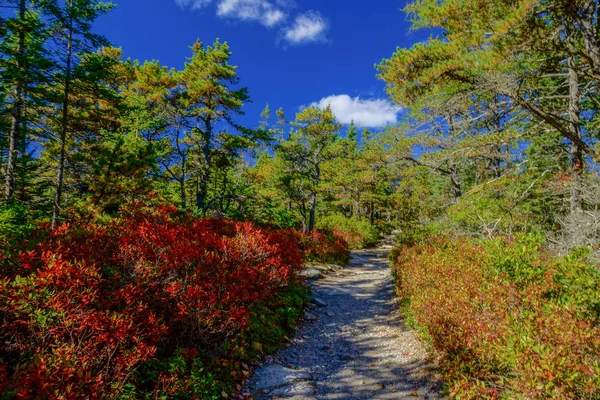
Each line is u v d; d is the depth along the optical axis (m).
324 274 17.27
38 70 11.16
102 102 17.83
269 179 27.92
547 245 9.28
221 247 8.22
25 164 13.69
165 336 5.70
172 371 5.09
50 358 3.56
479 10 8.49
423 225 19.38
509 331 4.09
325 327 9.80
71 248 5.89
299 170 28.89
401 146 15.85
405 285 10.39
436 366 6.33
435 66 9.28
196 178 24.06
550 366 3.23
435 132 15.04
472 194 14.66
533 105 9.75
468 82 10.03
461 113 12.54
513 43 7.86
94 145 15.29
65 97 11.95
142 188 10.66
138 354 4.36
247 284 7.49
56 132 13.48
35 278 4.23
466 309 5.64
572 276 4.91
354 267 21.19
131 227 8.08
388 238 40.00
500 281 5.89
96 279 4.82
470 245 10.43
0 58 10.62
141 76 21.31
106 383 4.02
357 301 12.61
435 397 5.40
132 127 16.88
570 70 10.02
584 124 12.32
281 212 26.14
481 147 12.19
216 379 5.71
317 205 37.78
